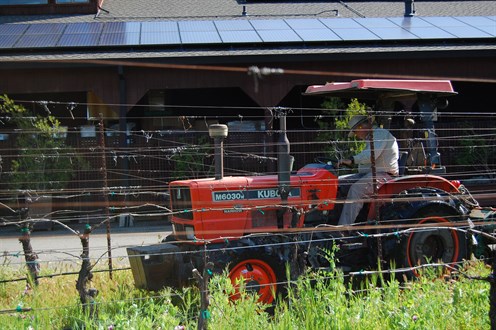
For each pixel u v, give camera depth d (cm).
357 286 806
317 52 1816
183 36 1883
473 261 834
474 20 2152
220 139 816
